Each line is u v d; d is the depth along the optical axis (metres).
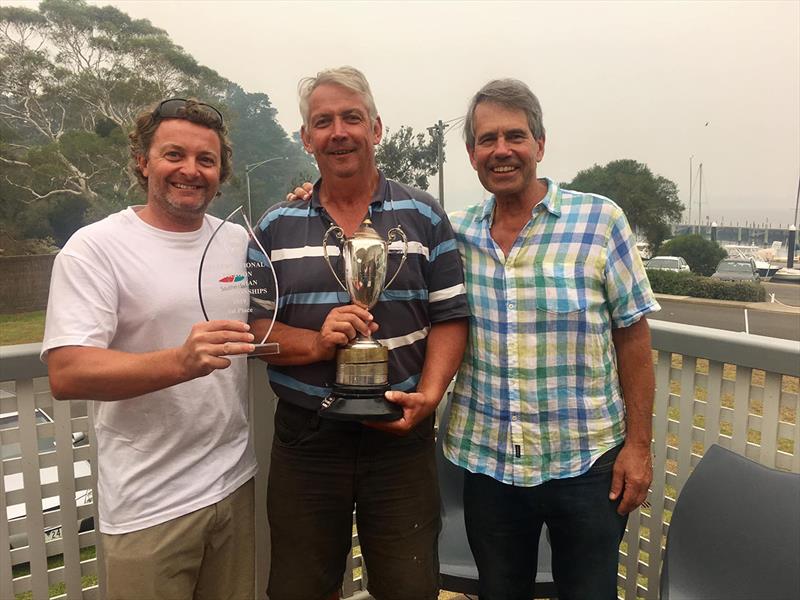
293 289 1.61
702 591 1.53
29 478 1.71
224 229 1.57
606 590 1.65
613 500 1.62
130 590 1.42
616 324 1.60
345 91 1.55
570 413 1.59
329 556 1.68
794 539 1.43
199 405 1.47
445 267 1.66
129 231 1.43
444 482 2.37
